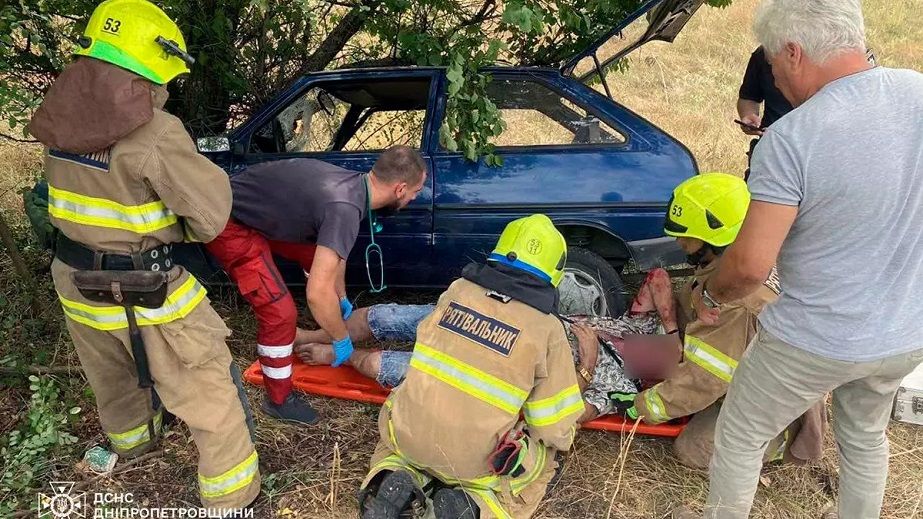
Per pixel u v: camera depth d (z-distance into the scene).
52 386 2.94
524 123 3.55
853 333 1.89
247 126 3.61
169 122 2.10
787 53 1.87
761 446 2.23
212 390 2.41
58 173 2.12
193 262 3.77
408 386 2.43
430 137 3.52
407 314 3.47
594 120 3.46
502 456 2.37
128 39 2.02
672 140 3.43
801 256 1.92
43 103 2.04
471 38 3.76
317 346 3.43
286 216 2.74
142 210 2.12
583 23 3.86
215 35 4.18
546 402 2.41
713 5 4.20
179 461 2.84
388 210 3.11
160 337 2.29
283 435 3.03
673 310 3.06
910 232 1.82
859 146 1.75
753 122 4.16
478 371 2.33
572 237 3.59
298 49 4.52
